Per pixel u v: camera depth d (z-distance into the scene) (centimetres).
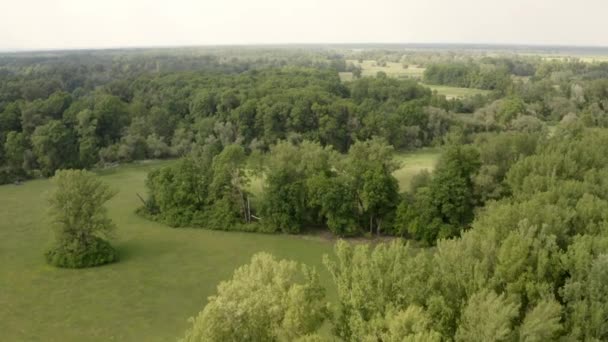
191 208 8019
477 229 4969
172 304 5472
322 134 11194
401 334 3192
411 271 3900
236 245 7175
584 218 4928
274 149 7962
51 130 10638
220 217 7781
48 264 6512
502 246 4150
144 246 7138
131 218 8269
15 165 10512
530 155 7119
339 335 3841
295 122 11206
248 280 3697
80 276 6169
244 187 8475
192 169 8194
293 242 7275
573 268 4000
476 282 3869
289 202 7488
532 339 3222
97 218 6506
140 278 6116
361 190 7300
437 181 6781
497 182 6994
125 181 10306
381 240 7288
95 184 6562
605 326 3562
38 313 5262
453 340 3619
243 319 3366
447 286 3919
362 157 7544
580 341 3609
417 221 6850
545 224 4312
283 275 3778
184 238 7444
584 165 6738
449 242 4378
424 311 3600
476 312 3375
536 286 3816
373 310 3656
